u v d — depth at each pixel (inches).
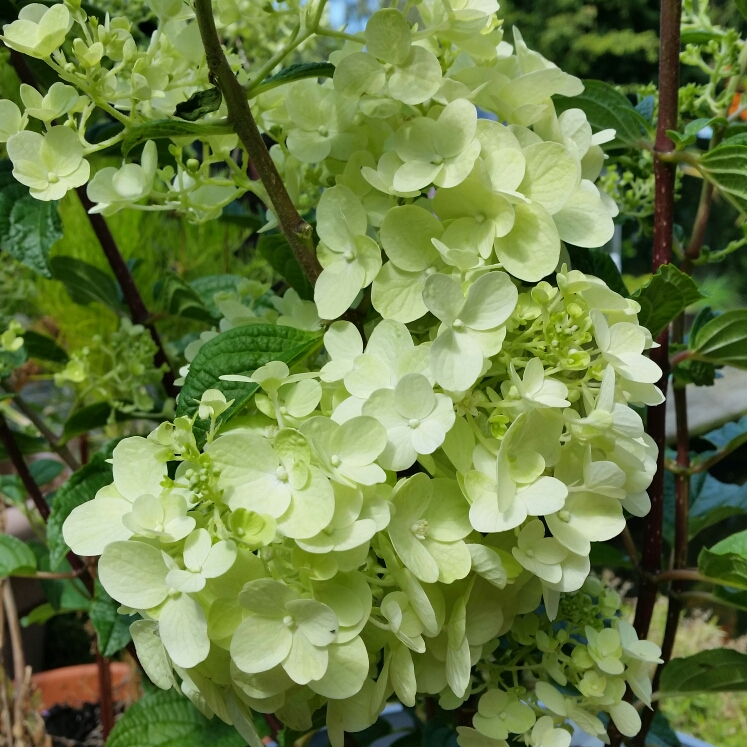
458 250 10.0
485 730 11.0
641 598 14.7
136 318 19.3
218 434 10.2
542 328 10.0
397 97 10.6
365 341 12.0
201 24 9.8
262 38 21.7
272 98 12.3
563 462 10.4
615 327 10.2
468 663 9.7
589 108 15.1
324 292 11.0
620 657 11.9
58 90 10.5
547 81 11.3
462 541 9.9
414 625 9.7
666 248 14.3
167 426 9.4
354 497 9.3
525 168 10.5
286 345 11.1
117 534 9.5
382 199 11.6
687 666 14.8
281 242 13.8
